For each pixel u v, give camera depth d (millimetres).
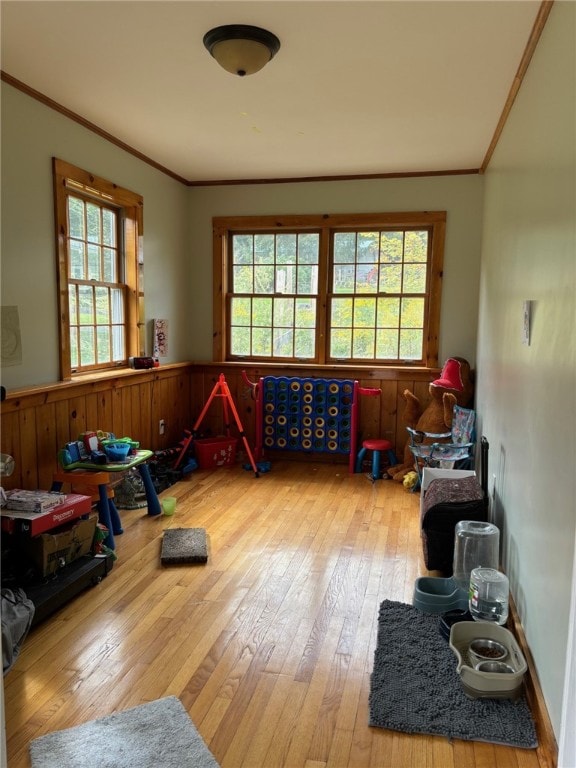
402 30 2410
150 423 4727
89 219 3977
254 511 3959
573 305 1648
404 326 5152
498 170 3643
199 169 4863
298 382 5113
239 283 5480
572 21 1747
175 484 4570
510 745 1824
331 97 3184
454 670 2188
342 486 4582
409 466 4781
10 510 2688
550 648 1805
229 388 5473
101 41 2557
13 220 3096
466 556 2758
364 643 2383
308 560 3168
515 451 2590
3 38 2541
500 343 3217
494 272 3654
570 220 1715
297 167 4777
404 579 2951
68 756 1760
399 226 5047
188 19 2355
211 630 2467
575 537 1423
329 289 5262
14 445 3121
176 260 5188
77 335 3854
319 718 1942
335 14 2295
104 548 3047
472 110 3336
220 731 1878
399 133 3814
